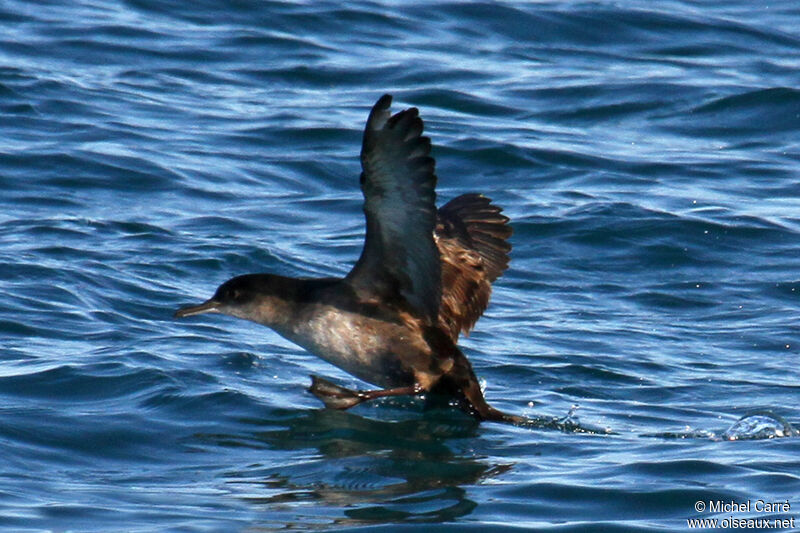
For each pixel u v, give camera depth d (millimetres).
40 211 17625
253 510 9570
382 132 10188
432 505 9734
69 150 19531
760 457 10828
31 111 20891
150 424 11297
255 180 19391
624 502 9820
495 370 13453
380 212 10906
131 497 9766
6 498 9570
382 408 11977
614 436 11547
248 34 25312
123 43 24438
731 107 22844
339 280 11789
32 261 15633
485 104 22672
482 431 11547
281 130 21078
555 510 9703
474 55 25141
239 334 14141
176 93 22531
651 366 13773
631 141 21562
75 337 13602
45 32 24531
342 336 11680
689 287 16375
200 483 10141
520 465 10680
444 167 20000
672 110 22797
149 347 13281
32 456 10469
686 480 10258
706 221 18125
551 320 15133
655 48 26078
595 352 14117
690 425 11938
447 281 12320
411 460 10766
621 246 17469
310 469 10484
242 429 11391
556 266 16922
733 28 27359
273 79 23516
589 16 27078
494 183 19609
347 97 22797
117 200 18266
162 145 20156
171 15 26031
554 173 20000
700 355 14203
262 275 11922
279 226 17828
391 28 26156
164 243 16781
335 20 26234
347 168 19938
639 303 15914
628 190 19422
